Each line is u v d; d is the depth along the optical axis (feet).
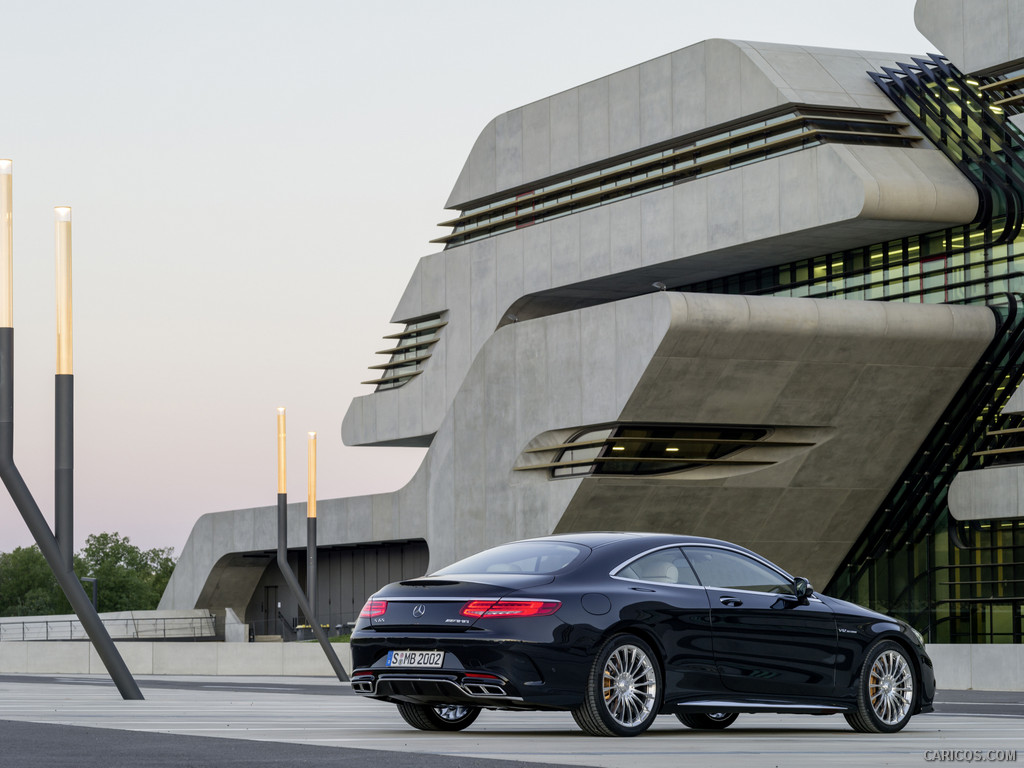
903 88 141.79
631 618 37.63
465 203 185.68
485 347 153.38
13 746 31.17
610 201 162.50
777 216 139.13
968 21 133.18
